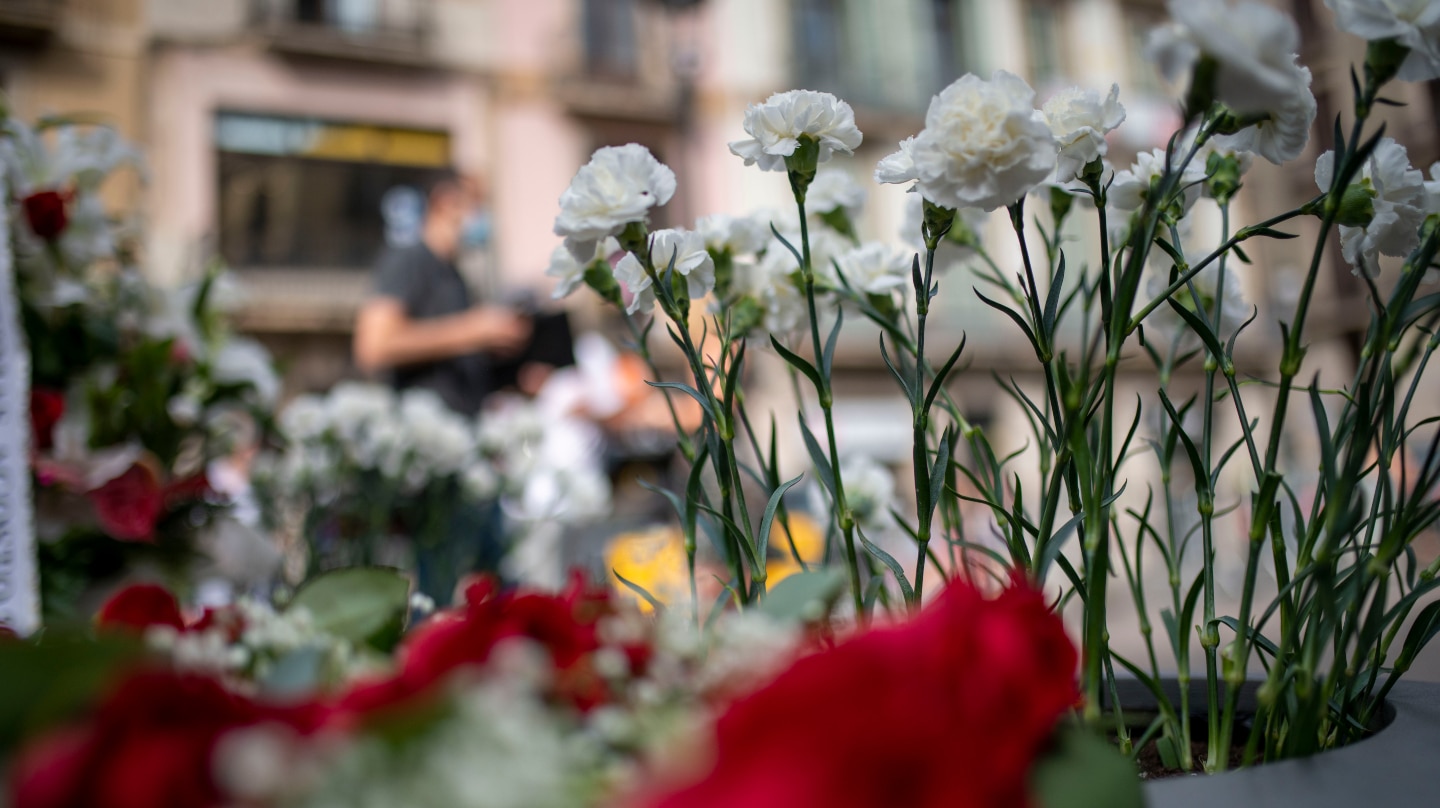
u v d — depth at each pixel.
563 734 0.34
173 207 8.52
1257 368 8.10
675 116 10.16
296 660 0.39
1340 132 0.50
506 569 2.21
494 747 0.27
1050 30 12.29
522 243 9.64
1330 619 0.46
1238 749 0.66
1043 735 0.35
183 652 0.41
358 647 0.49
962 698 0.32
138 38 8.50
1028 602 0.36
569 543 2.21
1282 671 0.52
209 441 1.53
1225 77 0.43
